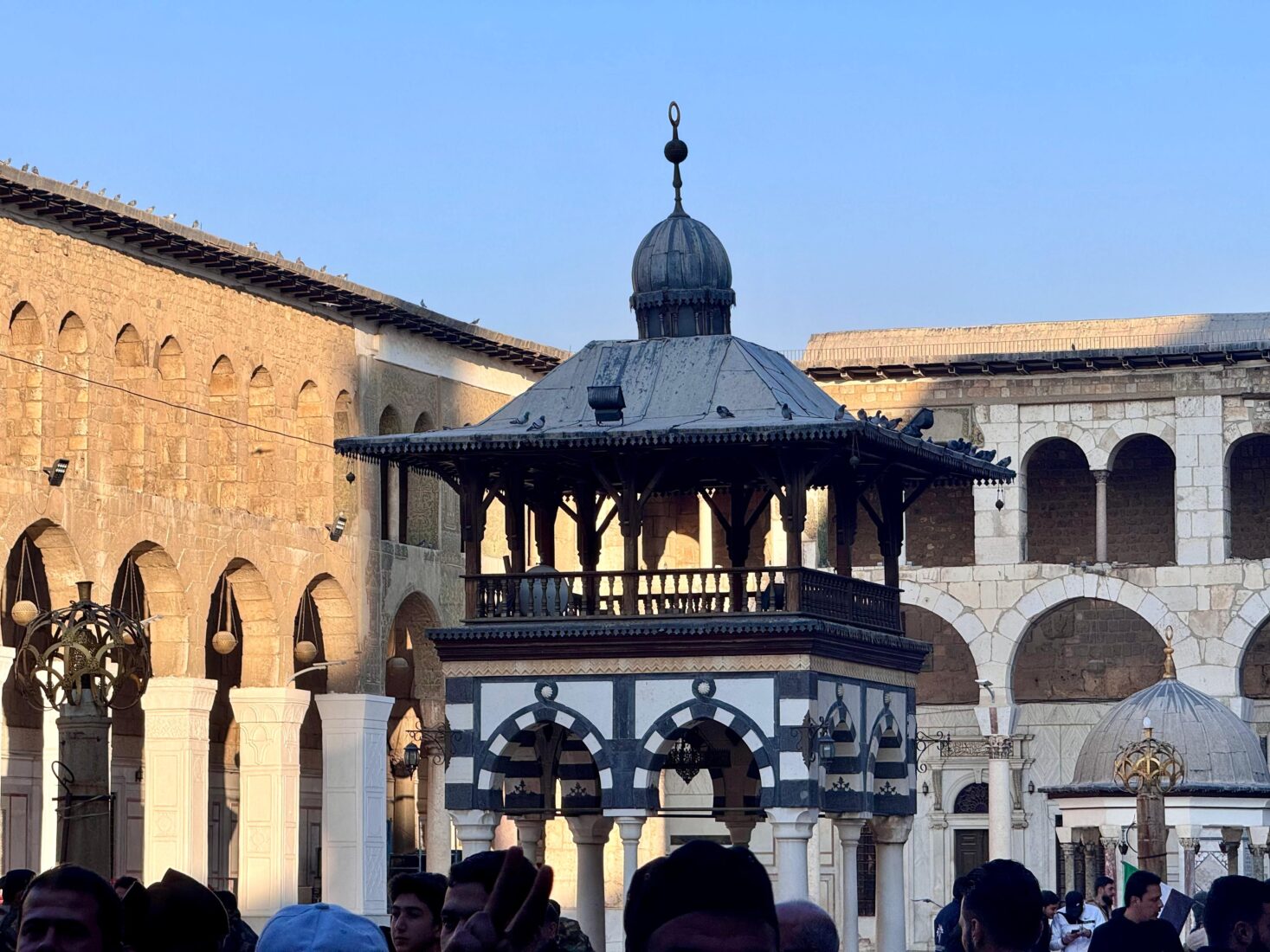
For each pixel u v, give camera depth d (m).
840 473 34.53
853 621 34.03
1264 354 67.69
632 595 32.91
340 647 59.00
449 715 33.03
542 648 32.72
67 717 27.44
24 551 50.12
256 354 56.41
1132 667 72.94
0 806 53.50
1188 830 41.81
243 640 56.41
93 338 50.66
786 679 31.95
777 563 68.06
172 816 52.41
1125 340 73.31
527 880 7.96
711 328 35.12
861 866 72.75
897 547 36.19
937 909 73.44
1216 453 68.75
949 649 74.19
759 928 7.45
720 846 7.76
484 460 33.56
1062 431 70.31
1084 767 46.94
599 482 33.47
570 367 34.56
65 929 9.80
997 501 64.69
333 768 58.28
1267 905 14.16
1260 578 68.19
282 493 57.12
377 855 58.59
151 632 53.06
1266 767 46.75
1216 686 68.38
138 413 52.38
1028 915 12.00
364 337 60.34
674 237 35.22
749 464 33.97
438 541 63.06
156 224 51.12
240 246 54.03
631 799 32.28
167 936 11.33
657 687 32.38
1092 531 73.25
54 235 49.69
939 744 73.88
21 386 49.25
